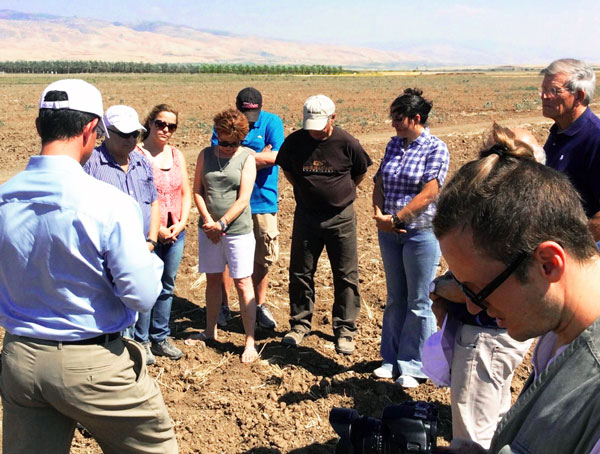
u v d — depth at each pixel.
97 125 2.78
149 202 4.62
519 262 1.28
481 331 3.20
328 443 4.06
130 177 4.48
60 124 2.56
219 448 4.04
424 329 4.72
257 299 5.98
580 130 3.55
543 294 1.30
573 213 1.27
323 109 4.86
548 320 1.33
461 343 3.26
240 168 5.10
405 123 4.57
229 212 4.96
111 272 2.62
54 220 2.50
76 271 2.57
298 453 3.95
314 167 5.06
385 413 1.82
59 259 2.54
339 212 5.18
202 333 5.57
